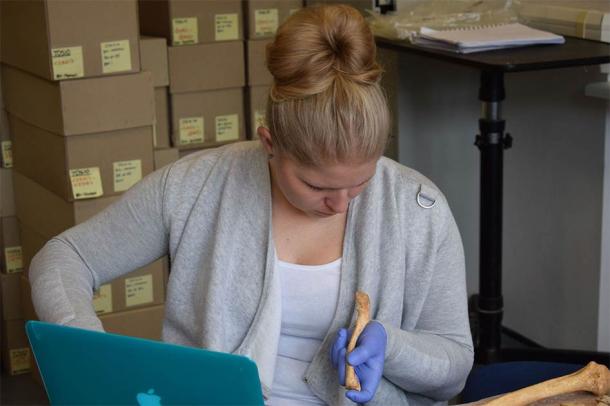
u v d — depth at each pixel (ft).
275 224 5.08
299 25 4.31
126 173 8.79
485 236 8.74
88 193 8.61
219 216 5.10
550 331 10.36
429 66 10.72
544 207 10.11
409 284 5.02
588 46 8.21
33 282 5.19
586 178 9.46
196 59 9.75
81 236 5.44
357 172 4.32
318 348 5.03
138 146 8.81
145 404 3.57
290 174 4.44
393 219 4.95
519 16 9.57
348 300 4.94
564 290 10.04
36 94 8.77
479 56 7.79
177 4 9.59
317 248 5.04
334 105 4.17
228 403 3.43
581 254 9.71
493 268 8.83
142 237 5.36
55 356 3.67
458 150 11.18
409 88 10.70
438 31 8.82
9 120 9.70
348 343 4.26
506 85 10.30
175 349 3.41
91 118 8.45
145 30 10.14
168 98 9.82
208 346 5.02
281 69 4.28
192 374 3.43
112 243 5.38
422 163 11.02
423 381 4.75
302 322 5.04
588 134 9.32
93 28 8.30
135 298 9.27
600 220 9.37
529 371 5.33
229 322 5.12
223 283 5.06
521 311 10.77
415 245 4.98
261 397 3.39
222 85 9.93
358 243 4.96
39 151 9.05
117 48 8.45
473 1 9.64
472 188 11.38
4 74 9.48
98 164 8.63
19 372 10.46
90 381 3.65
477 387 5.39
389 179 5.04
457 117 11.03
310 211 4.60
